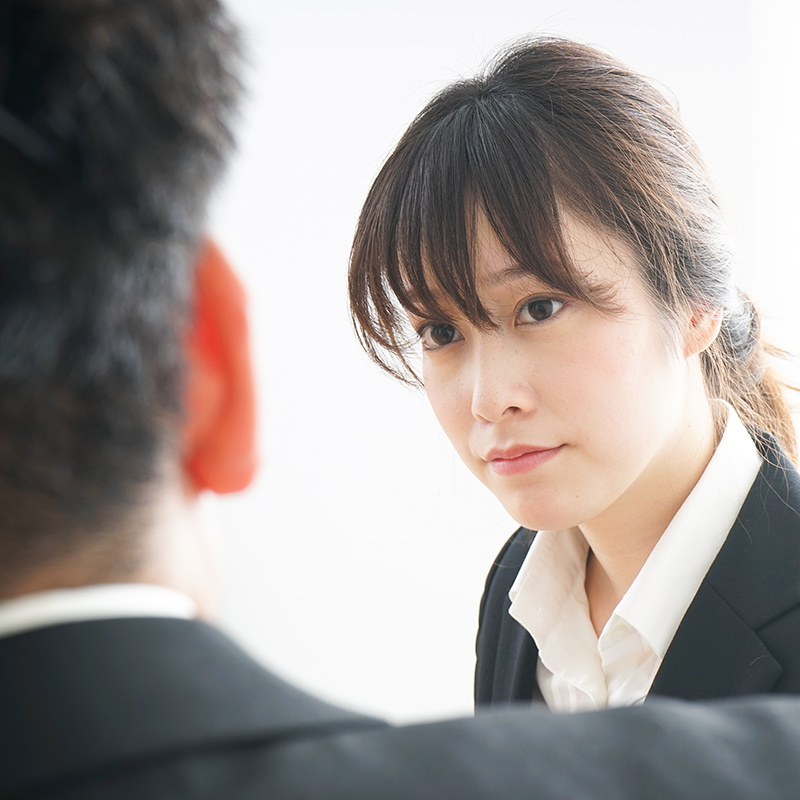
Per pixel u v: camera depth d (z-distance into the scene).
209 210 0.33
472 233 0.71
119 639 0.29
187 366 0.33
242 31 0.34
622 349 0.71
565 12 2.27
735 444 0.80
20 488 0.30
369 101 2.37
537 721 0.32
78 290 0.30
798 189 2.12
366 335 0.85
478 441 0.76
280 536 2.43
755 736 0.33
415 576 2.42
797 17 2.11
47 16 0.29
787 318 2.10
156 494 0.32
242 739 0.29
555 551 0.90
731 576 0.75
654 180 0.73
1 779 0.27
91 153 0.30
